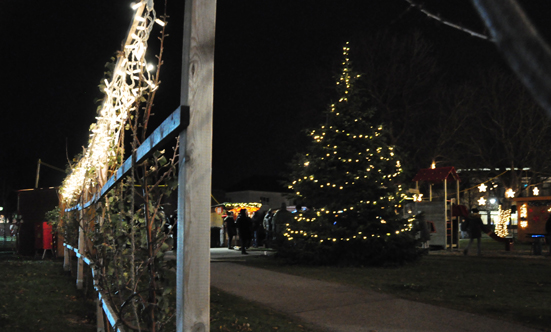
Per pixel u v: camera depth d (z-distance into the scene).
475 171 36.53
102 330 5.28
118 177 3.45
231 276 10.80
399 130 35.91
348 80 14.30
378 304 7.49
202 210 2.06
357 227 13.30
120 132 4.30
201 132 2.07
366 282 9.96
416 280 10.33
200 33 2.11
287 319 6.43
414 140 36.00
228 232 21.50
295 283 9.72
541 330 5.84
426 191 33.00
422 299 8.05
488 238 35.22
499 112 33.88
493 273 11.66
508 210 33.62
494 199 40.53
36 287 8.67
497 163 35.50
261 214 23.66
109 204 4.14
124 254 3.60
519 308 7.24
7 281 9.42
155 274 2.95
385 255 13.27
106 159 4.68
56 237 15.16
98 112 4.79
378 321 6.33
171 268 2.92
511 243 20.36
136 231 3.60
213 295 8.21
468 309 7.18
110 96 4.19
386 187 13.93
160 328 2.84
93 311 6.42
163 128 2.31
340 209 13.48
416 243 13.58
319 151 14.26
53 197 16.56
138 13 3.20
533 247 18.16
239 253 18.80
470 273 11.62
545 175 34.44
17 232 16.88
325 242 13.60
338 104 14.24
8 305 6.97
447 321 6.33
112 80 4.05
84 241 6.86
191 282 2.03
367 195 13.35
